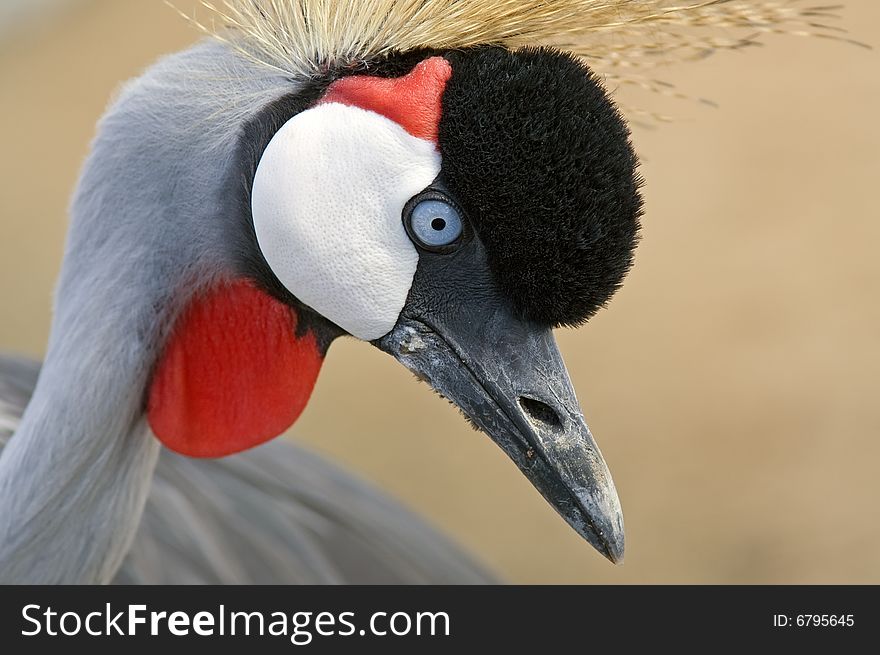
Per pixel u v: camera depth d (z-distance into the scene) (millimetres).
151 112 3316
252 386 3564
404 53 3221
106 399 3348
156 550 4617
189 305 3459
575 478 3330
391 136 3113
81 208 3361
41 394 3365
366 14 3223
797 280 10477
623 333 10211
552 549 8562
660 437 9258
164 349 3459
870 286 10312
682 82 12727
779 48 13188
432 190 3119
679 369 9805
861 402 9359
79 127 12562
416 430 9586
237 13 3332
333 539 5211
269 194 3234
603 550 3316
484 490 9039
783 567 8281
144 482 3613
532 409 3346
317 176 3172
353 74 3234
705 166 11750
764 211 11219
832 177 11484
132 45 13742
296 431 9500
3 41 14211
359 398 9922
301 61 3273
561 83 2951
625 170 2961
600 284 3020
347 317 3326
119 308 3332
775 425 9258
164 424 3520
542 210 2926
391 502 5910
